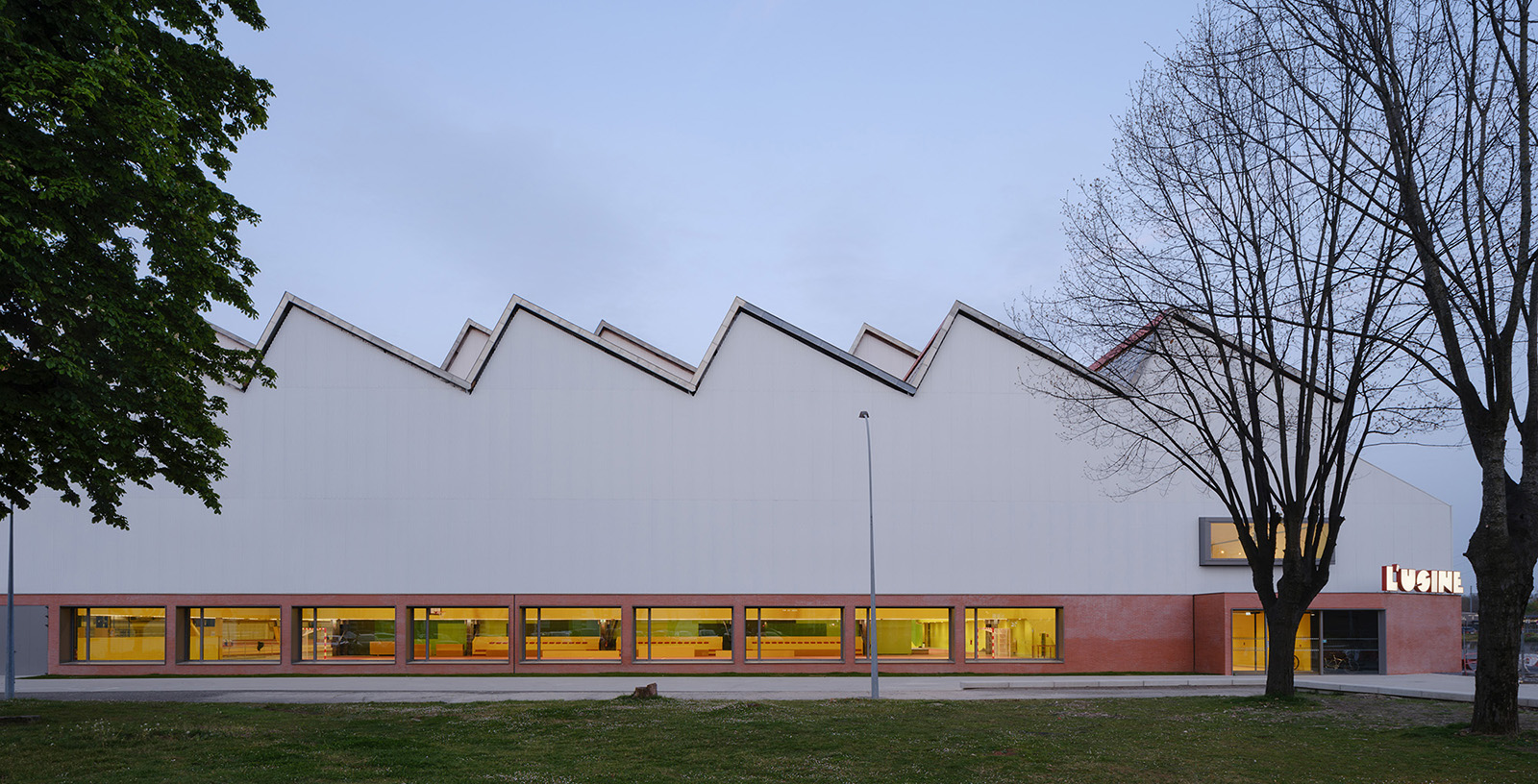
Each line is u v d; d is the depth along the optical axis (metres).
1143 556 38.97
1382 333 20.17
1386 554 39.38
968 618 38.59
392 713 20.62
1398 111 17.73
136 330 15.99
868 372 39.34
